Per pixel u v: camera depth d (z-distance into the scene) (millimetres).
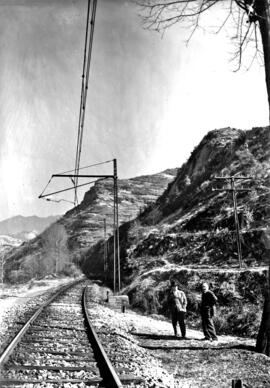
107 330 13906
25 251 149375
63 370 7664
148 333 15344
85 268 121438
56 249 114062
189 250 38812
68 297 30469
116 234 36812
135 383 7129
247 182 44219
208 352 11156
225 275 24906
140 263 43781
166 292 26594
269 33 9062
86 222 182125
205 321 13898
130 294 30156
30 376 7238
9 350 8914
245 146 54875
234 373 8742
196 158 70312
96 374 7488
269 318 10789
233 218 38375
